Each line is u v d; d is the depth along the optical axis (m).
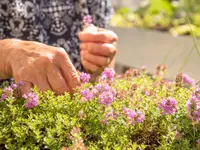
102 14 0.96
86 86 0.58
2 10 0.86
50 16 0.90
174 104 0.55
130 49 1.74
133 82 0.68
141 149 0.51
